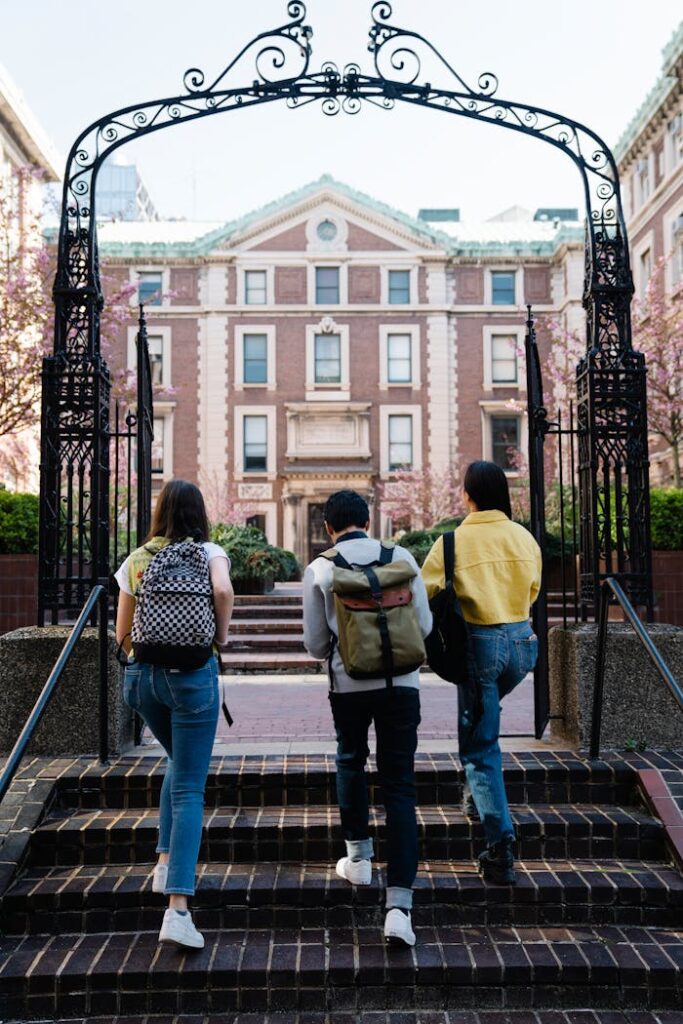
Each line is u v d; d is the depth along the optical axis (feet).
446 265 106.63
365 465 104.32
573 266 102.47
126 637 12.16
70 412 17.38
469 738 12.42
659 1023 10.51
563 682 16.90
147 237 111.96
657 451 79.41
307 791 14.24
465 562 12.66
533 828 13.33
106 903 12.14
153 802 14.25
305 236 106.01
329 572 11.91
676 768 14.38
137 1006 10.85
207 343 104.63
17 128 73.20
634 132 83.15
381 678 11.49
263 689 27.94
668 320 63.46
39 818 13.43
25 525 27.35
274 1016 10.76
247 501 103.19
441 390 104.73
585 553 17.43
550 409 80.53
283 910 12.14
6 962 11.16
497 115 17.71
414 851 11.51
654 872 12.70
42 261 51.70
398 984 10.94
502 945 11.49
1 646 15.70
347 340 105.40
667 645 15.87
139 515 17.08
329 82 17.28
